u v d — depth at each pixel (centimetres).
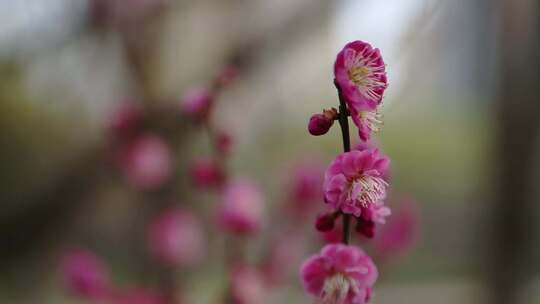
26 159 141
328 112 50
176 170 120
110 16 130
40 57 133
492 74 115
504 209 113
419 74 119
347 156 49
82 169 132
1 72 135
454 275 191
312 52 129
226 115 129
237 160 147
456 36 122
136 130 114
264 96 140
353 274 50
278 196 129
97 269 101
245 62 122
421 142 279
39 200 135
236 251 86
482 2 116
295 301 119
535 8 104
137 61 130
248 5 125
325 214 52
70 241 144
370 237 51
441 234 218
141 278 134
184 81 120
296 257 104
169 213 118
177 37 130
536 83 107
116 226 152
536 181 114
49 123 144
